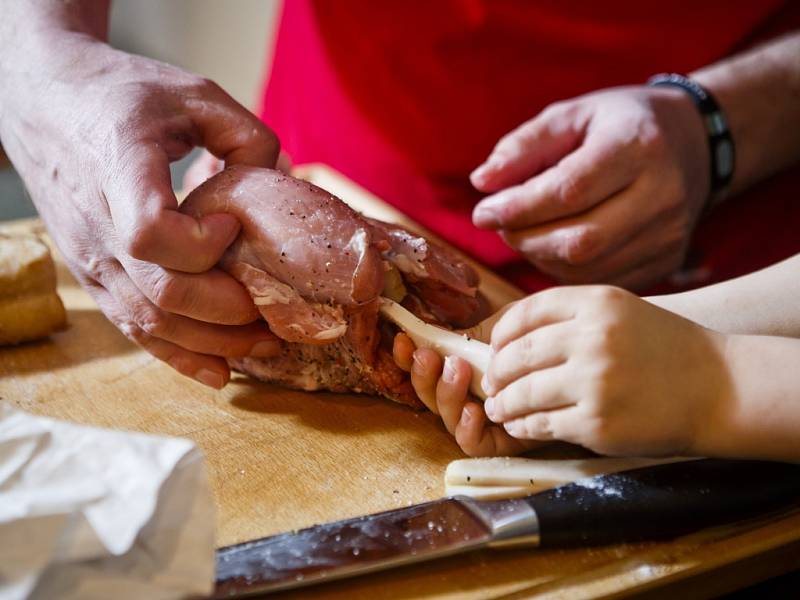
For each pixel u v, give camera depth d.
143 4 1.58
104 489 0.38
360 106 0.78
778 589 0.49
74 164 0.51
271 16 1.30
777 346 0.44
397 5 0.72
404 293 0.52
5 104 0.56
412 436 0.51
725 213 0.76
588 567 0.42
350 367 0.52
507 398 0.44
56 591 0.37
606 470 0.46
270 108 0.89
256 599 0.40
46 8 0.57
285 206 0.49
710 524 0.43
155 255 0.47
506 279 0.75
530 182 0.60
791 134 0.71
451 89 0.74
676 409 0.43
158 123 0.50
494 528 0.42
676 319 0.44
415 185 0.79
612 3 0.71
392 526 0.43
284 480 0.48
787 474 0.44
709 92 0.67
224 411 0.53
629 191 0.60
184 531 0.38
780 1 0.74
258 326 0.52
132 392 0.55
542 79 0.74
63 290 0.65
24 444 0.39
